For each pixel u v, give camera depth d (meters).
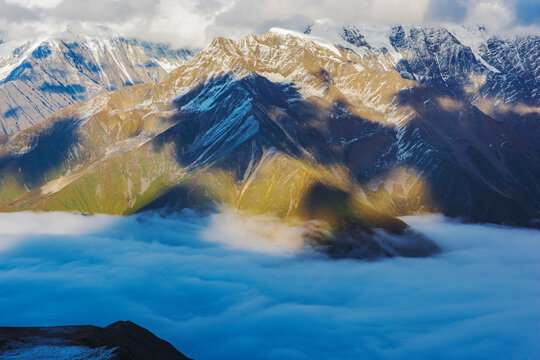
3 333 160.62
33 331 165.25
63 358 148.62
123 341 167.88
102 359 150.25
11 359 146.00
